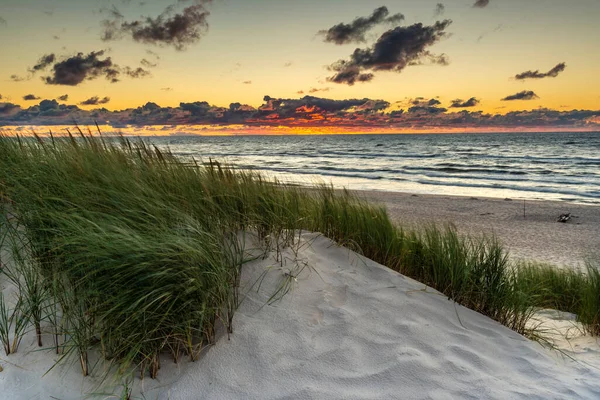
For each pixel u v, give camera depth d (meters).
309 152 67.44
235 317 3.02
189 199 3.54
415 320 3.26
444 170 35.03
